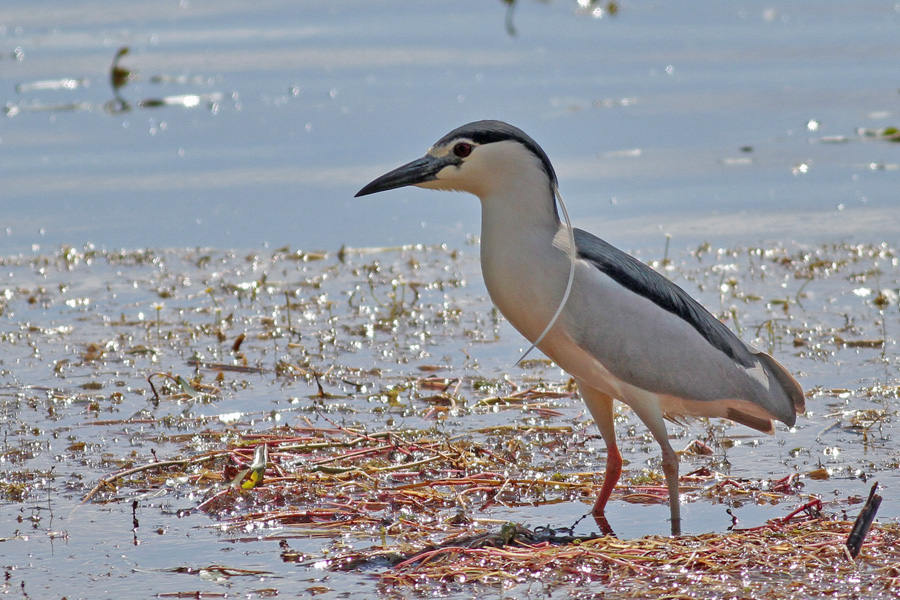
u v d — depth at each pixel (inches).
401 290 577.3
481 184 342.3
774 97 870.4
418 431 401.7
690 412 362.0
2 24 1065.5
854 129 799.7
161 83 908.0
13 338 507.8
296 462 374.0
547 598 275.9
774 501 344.5
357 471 365.1
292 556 307.1
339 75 920.9
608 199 690.2
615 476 343.3
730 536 308.2
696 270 585.9
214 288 579.8
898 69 928.9
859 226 644.1
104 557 306.8
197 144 785.6
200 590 286.0
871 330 501.4
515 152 338.0
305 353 489.1
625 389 343.9
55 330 518.6
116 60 906.1
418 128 792.9
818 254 604.1
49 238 649.0
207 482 361.4
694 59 974.4
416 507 343.6
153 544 315.9
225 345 499.8
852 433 397.1
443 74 923.4
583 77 920.9
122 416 420.5
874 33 1037.8
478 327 522.9
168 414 422.9
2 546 314.5
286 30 1055.0
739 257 603.2
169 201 700.0
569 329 340.2
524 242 339.9
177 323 528.4
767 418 365.4
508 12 1083.9
